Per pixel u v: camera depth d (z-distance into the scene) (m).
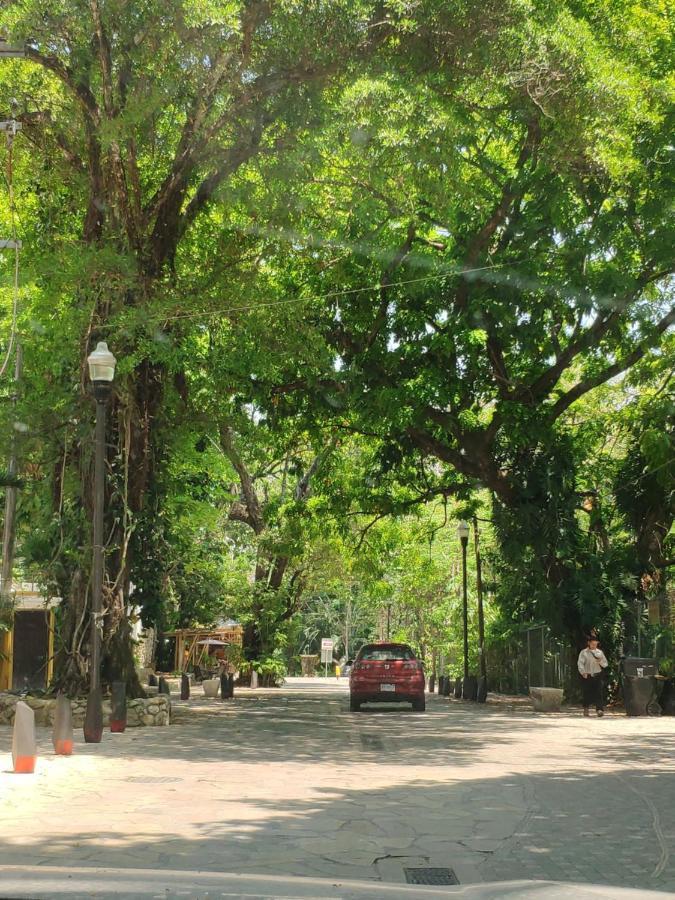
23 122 22.11
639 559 28.92
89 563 21.27
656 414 26.03
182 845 8.05
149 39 18.36
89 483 21.39
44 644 29.72
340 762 14.37
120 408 21.70
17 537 28.64
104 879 2.59
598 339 25.91
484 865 7.67
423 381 25.08
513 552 29.19
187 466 33.78
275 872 7.20
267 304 21.92
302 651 106.50
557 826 9.35
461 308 25.28
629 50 21.50
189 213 22.14
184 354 22.25
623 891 2.48
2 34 18.20
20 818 9.27
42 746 16.08
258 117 19.88
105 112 19.86
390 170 19.94
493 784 12.12
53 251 22.62
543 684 33.22
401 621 72.81
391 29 18.53
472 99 19.72
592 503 30.44
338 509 32.56
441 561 53.62
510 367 28.30
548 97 18.42
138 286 20.69
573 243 24.23
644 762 14.57
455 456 28.33
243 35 17.84
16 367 26.55
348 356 26.38
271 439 28.75
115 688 19.06
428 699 36.47
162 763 13.91
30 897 2.34
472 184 23.53
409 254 24.72
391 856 7.95
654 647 27.22
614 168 19.19
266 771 13.18
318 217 23.53
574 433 31.11
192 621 49.31
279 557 42.91
